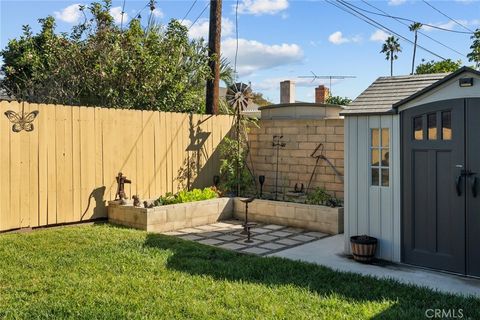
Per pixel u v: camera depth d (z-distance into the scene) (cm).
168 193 941
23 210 755
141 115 920
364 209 636
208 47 1158
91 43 1152
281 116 1122
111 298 446
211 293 466
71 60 1159
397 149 602
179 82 1182
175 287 482
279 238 768
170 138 973
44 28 1230
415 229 586
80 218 831
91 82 1145
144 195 925
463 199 542
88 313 409
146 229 791
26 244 657
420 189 580
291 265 575
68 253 611
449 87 552
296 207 859
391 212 609
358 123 639
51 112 789
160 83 1145
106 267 550
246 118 1082
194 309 421
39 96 1154
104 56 1132
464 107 540
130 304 432
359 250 600
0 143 728
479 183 530
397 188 602
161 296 455
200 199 922
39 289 470
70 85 1157
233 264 576
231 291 471
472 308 427
